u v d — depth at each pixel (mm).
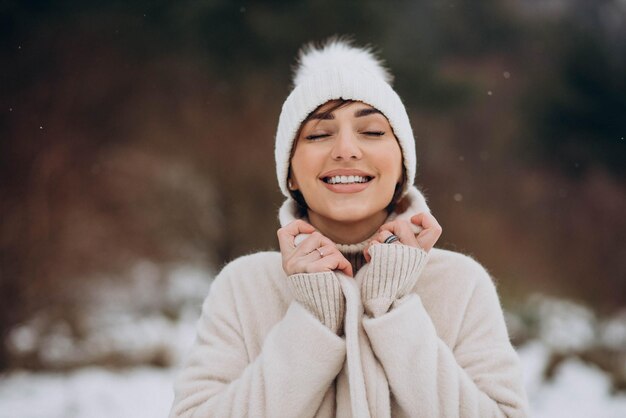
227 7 10008
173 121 11312
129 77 10609
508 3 13656
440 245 12188
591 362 7531
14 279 7562
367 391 1608
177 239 11594
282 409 1593
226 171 11516
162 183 11578
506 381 1683
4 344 7066
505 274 12055
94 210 10031
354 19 10117
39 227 8109
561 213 13078
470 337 1783
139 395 5996
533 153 13453
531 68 13625
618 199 13273
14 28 9188
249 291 1910
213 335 1856
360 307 1675
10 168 8094
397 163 1786
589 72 13672
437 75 11125
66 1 9711
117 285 10219
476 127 13062
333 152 1722
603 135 13547
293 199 1941
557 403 6016
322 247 1709
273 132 11398
